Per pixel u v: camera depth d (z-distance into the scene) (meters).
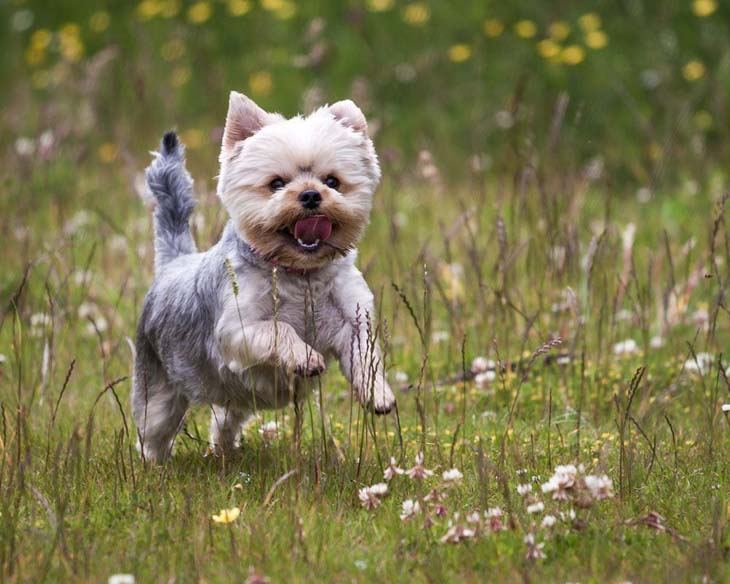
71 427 8.57
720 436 7.91
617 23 19.70
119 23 21.25
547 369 9.53
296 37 20.17
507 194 14.19
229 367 7.32
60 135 14.20
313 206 7.12
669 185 15.55
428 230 13.17
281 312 7.43
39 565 5.94
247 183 7.38
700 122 16.97
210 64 20.03
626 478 6.95
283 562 5.96
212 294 7.52
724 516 6.47
